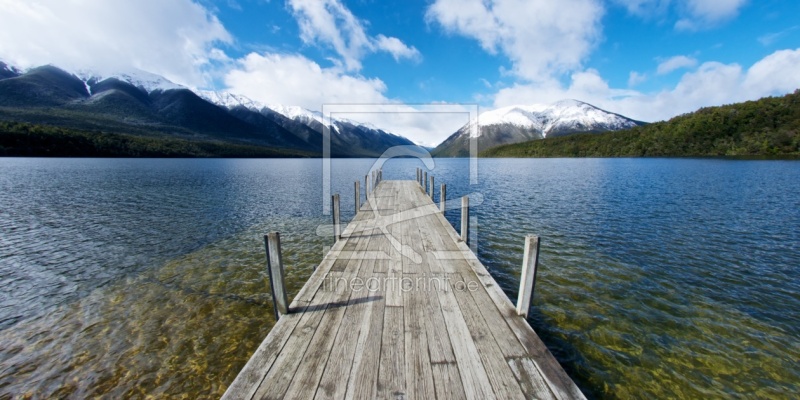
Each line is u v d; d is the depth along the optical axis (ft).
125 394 14.82
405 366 11.59
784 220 48.26
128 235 41.70
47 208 59.57
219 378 15.79
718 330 20.07
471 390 10.46
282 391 10.36
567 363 16.97
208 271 29.66
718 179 102.22
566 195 73.31
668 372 16.35
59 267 30.76
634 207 58.75
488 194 74.84
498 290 17.98
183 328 20.15
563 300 23.80
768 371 16.49
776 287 26.11
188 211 57.77
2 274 29.19
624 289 25.61
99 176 115.34
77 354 17.67
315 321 14.67
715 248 35.55
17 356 17.56
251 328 20.12
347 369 11.41
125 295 24.85
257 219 51.55
